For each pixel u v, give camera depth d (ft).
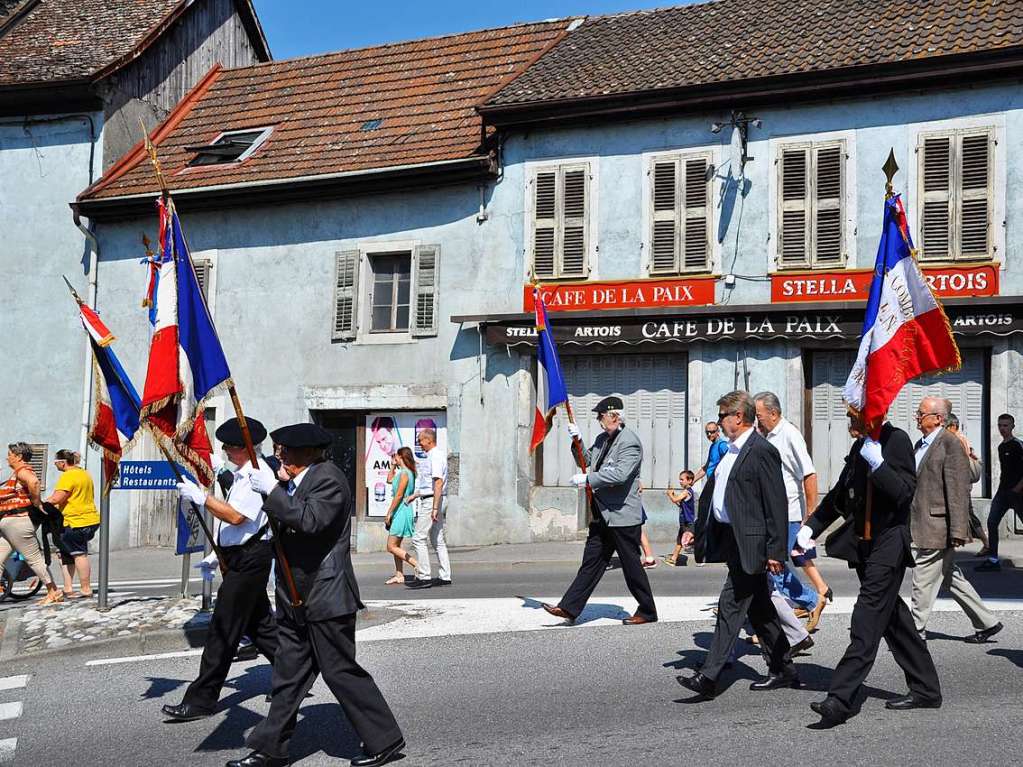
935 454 29.25
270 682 28.02
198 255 72.13
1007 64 53.26
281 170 70.18
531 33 75.10
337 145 71.05
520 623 34.09
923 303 24.58
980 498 53.62
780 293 57.88
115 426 33.50
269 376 69.82
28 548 41.68
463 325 64.80
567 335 60.95
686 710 23.93
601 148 62.18
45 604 39.73
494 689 26.23
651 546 57.88
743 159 58.95
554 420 62.95
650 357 61.05
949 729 21.77
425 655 29.96
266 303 70.23
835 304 55.93
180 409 25.08
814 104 57.77
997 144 54.39
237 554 24.57
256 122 77.51
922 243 55.57
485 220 64.64
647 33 67.87
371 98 75.10
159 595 44.68
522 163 63.87
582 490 61.77
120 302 74.02
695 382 59.21
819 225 57.57
